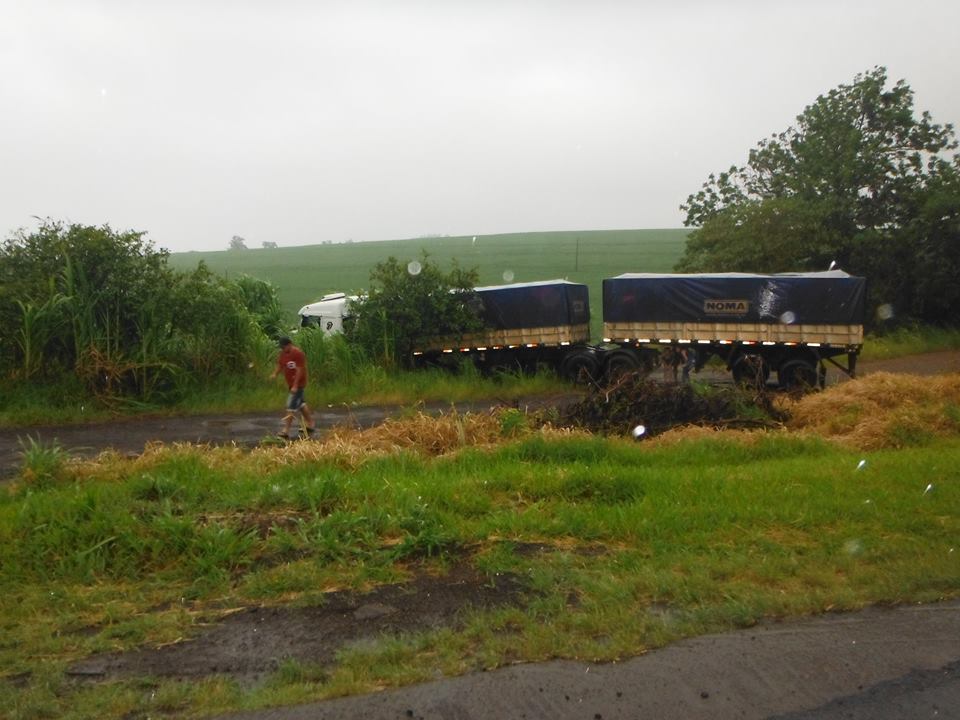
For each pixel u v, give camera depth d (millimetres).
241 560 7137
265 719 4602
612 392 15516
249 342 21891
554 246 92375
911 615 5941
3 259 19797
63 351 19719
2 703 4797
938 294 35406
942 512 8422
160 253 20781
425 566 7148
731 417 15211
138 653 5598
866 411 15195
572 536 7910
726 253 35625
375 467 11102
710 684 4945
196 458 11289
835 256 35562
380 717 4605
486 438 13688
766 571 6715
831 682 4980
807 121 38250
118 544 7305
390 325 25328
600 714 4633
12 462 13820
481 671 5145
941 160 36156
